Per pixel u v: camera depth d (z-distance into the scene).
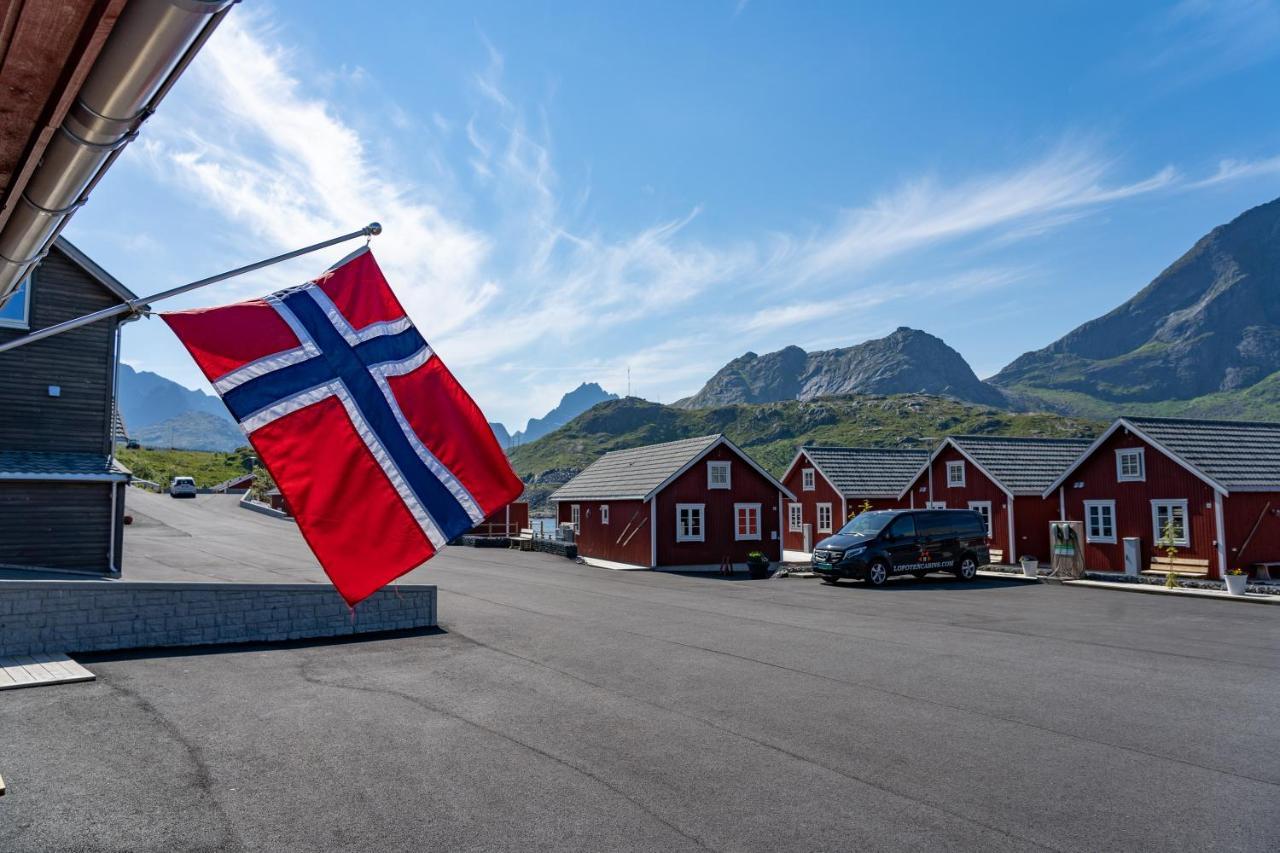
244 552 27.14
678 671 10.85
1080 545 26.94
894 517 26.05
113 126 2.73
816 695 9.62
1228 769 7.10
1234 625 16.11
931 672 11.02
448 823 5.75
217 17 2.34
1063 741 7.89
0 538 18.28
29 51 2.46
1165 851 5.45
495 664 11.10
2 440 18.75
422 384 6.37
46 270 19.48
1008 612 18.08
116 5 2.19
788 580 27.34
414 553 5.94
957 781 6.74
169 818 5.73
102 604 11.24
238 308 5.77
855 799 6.31
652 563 31.70
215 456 110.31
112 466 19.58
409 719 8.30
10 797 6.02
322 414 5.83
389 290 6.52
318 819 5.78
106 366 20.17
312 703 8.83
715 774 6.82
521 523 44.88
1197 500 25.41
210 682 9.64
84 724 7.80
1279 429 29.02
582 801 6.19
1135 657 12.34
